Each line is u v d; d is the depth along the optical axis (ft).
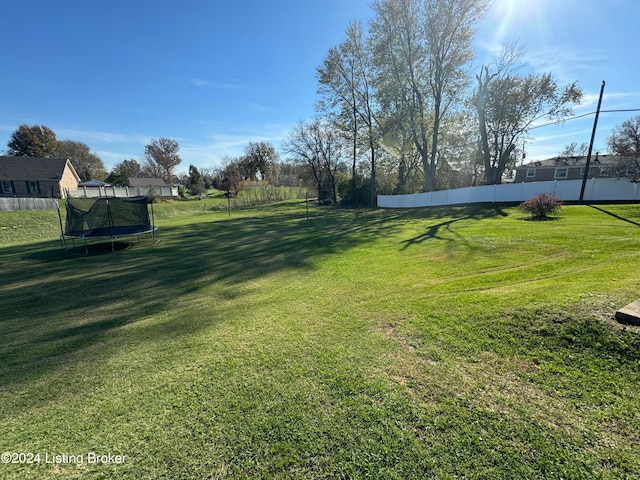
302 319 12.05
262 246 31.89
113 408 7.31
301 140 93.76
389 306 12.42
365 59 75.10
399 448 5.58
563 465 4.99
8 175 92.63
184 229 49.42
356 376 7.91
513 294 11.35
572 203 46.68
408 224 41.88
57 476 5.49
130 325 12.98
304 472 5.25
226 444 5.94
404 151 77.25
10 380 8.96
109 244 37.73
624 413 5.96
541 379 7.14
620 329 7.94
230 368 8.75
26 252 34.30
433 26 58.44
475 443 5.56
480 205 56.24
